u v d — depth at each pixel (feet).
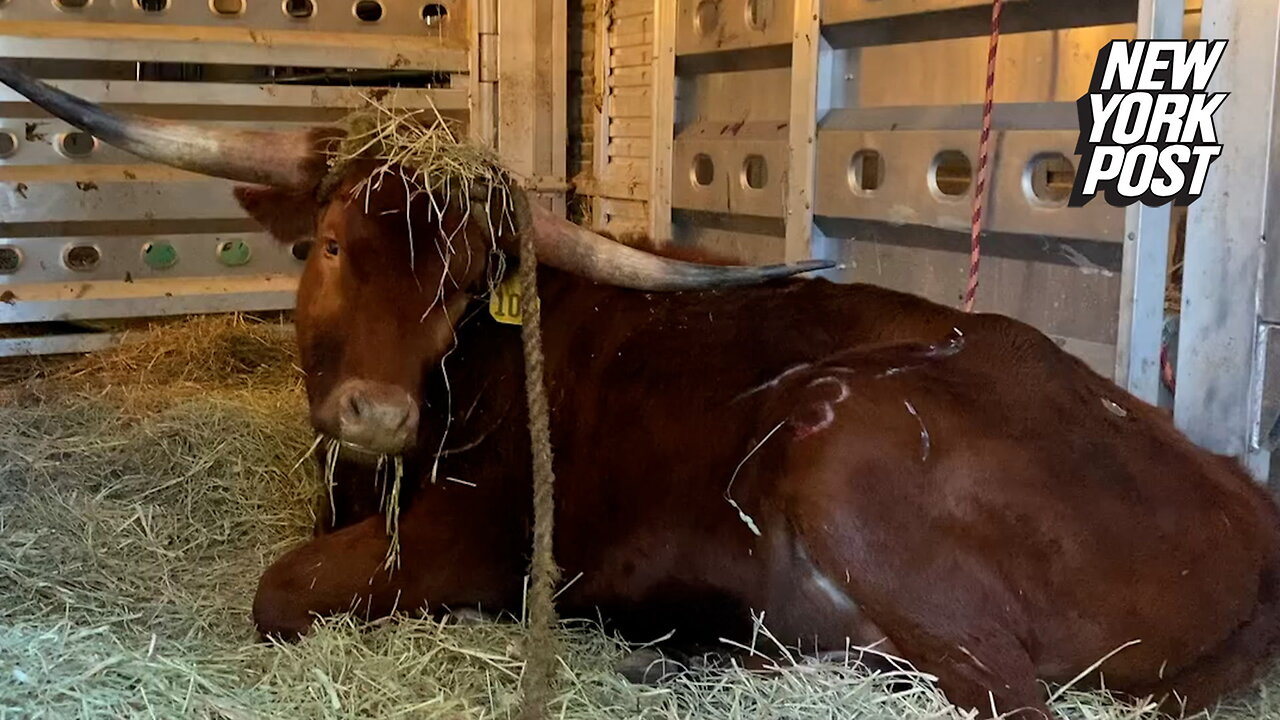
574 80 19.89
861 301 10.19
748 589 9.46
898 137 13.19
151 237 17.78
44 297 17.02
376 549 10.18
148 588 10.91
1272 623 8.80
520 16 18.85
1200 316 10.78
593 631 10.09
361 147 9.54
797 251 14.66
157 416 14.60
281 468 13.53
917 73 13.29
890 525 8.57
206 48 17.30
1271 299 10.29
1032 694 8.29
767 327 10.07
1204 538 8.57
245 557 11.85
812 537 8.64
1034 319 12.26
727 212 16.11
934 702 8.28
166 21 17.35
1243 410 10.52
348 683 8.74
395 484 10.03
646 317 10.48
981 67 12.49
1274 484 10.67
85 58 16.75
